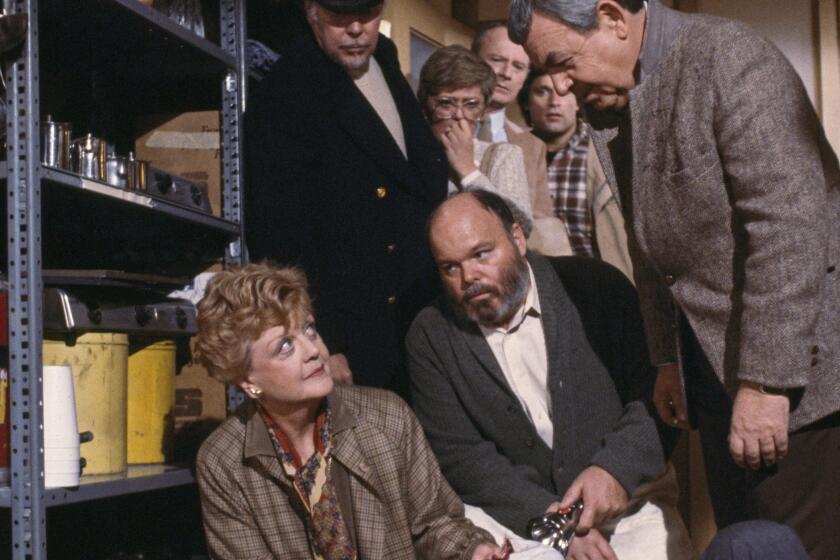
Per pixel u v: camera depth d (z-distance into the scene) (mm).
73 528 3125
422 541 2348
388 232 2928
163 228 3135
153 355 2859
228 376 2250
